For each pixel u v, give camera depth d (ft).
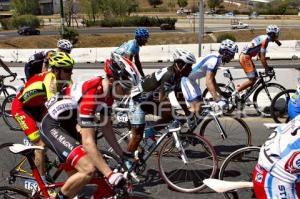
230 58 18.19
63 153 10.45
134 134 14.78
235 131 18.24
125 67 10.56
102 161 9.87
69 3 209.26
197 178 15.35
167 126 14.88
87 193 10.33
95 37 157.48
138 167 14.48
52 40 154.20
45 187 11.37
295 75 31.78
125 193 10.16
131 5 243.81
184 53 14.84
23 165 13.16
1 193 12.00
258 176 9.00
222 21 234.17
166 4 363.97
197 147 15.61
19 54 116.67
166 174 15.49
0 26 222.69
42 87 13.88
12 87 27.78
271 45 111.14
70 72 12.58
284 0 316.40
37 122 14.64
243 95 24.99
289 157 8.45
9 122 24.79
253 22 225.56
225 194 12.35
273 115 23.44
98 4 222.48
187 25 214.90
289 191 8.56
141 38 22.48
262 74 25.05
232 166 14.06
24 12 286.87
